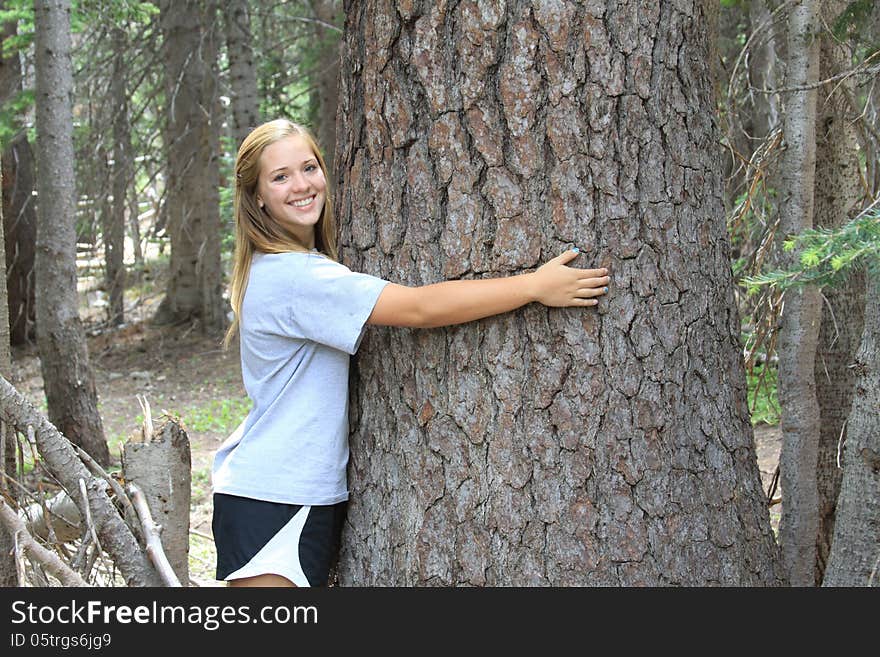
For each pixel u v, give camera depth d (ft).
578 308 7.81
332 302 8.03
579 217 7.75
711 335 8.34
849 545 9.46
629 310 7.83
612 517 7.84
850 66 13.70
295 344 8.46
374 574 8.67
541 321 7.85
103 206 42.19
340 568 9.08
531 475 7.89
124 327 49.29
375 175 8.44
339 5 35.81
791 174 12.22
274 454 8.42
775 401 17.38
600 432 7.82
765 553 8.64
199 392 37.60
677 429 8.02
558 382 7.83
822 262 8.39
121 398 37.06
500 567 7.97
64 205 26.16
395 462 8.50
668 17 8.01
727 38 20.61
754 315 14.05
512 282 7.63
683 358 8.07
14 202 46.78
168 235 50.62
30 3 32.60
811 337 12.03
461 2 7.81
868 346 9.34
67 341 26.68
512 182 7.80
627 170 7.81
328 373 8.54
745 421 8.71
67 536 10.62
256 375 8.71
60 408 26.50
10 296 47.34
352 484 8.89
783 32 16.44
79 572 8.72
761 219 14.34
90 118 40.14
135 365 42.52
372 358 8.66
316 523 8.50
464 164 7.90
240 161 8.75
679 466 8.02
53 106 26.13
